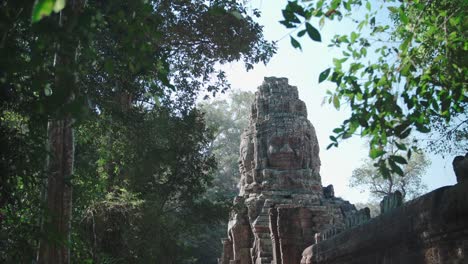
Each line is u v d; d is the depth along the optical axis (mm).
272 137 30875
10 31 6094
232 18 18391
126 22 6148
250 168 31281
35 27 5148
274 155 30359
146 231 16688
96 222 15016
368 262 10352
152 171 17594
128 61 6738
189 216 18875
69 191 9633
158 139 18844
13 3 5242
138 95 17453
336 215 27844
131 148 16922
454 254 7523
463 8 8414
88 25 5637
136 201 15562
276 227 17578
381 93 7766
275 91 32875
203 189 19016
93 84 14680
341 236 11938
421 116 7855
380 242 9688
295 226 17406
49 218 8945
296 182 29641
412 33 7848
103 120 15805
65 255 9273
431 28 8359
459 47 8086
